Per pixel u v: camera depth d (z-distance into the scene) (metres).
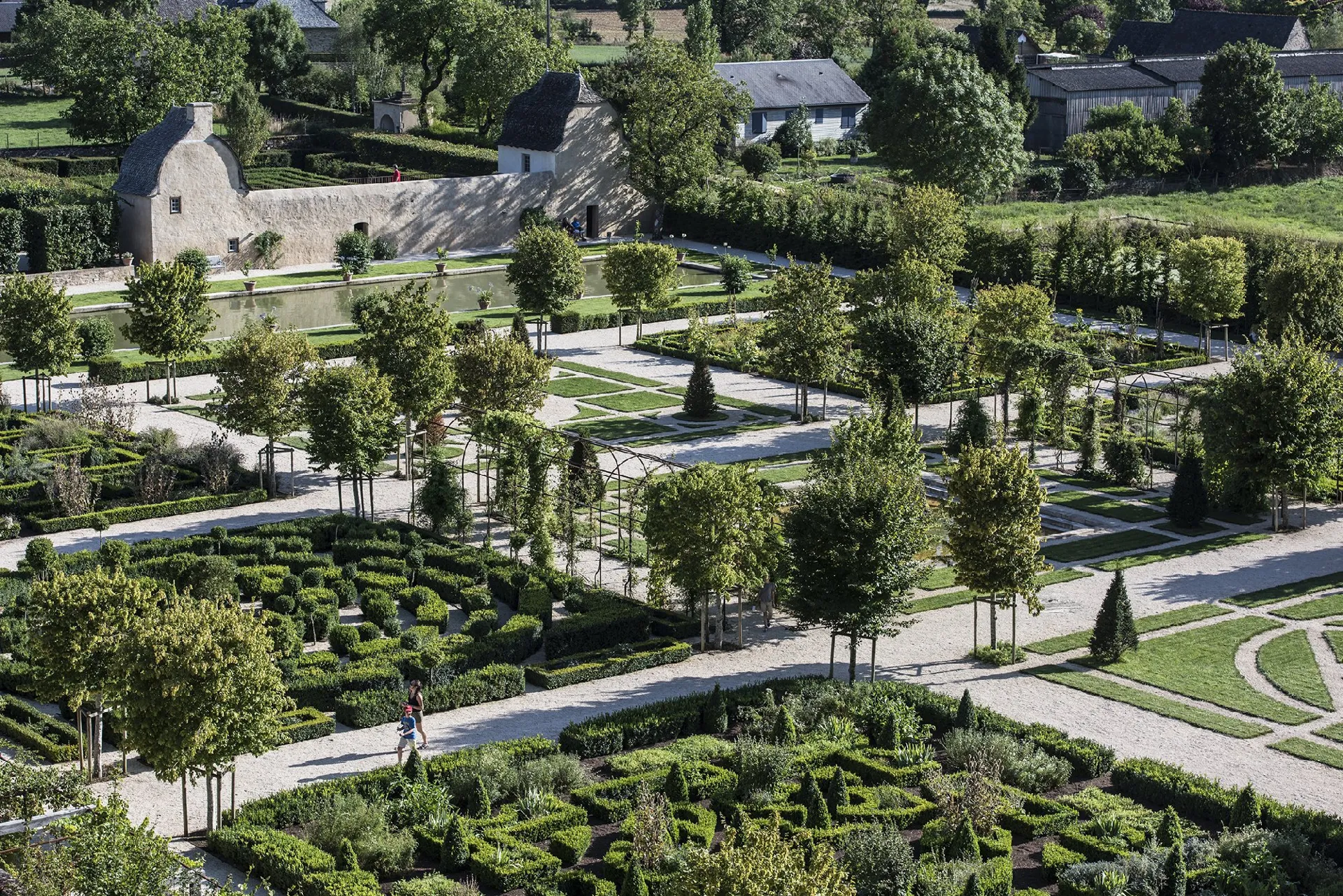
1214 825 47.41
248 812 45.62
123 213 125.19
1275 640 61.50
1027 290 89.38
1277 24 191.62
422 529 72.44
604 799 47.38
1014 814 46.69
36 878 35.38
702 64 148.38
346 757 51.56
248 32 175.38
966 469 58.91
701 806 46.94
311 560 66.25
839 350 90.12
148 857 36.28
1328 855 45.09
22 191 123.50
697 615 64.12
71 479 73.25
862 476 56.59
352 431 70.56
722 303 116.88
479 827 45.78
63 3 176.88
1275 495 75.19
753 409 93.75
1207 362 103.62
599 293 125.31
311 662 56.47
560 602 65.31
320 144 167.38
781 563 60.41
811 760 50.16
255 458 82.94
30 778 41.84
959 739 50.84
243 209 126.38
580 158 143.25
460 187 137.12
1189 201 145.00
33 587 48.28
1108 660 59.59
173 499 75.62
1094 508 78.12
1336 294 98.56
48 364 86.06
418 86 183.50
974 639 60.22
